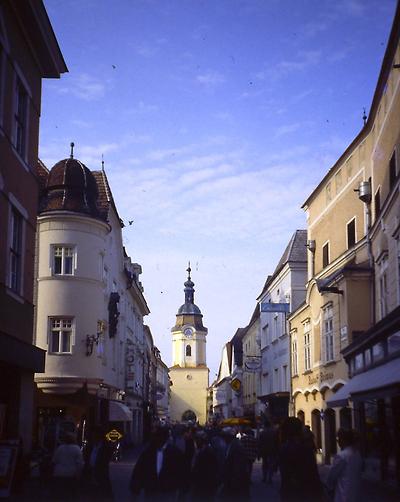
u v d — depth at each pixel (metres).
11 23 17.41
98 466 13.22
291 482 8.84
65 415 33.22
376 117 26.08
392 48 21.73
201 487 11.92
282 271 44.44
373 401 22.97
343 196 31.73
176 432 15.24
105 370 38.12
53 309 33.44
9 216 17.45
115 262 42.94
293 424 9.18
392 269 22.22
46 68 20.50
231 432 12.98
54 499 13.16
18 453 16.17
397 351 18.95
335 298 28.98
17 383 18.31
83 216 34.19
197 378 135.00
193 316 138.00
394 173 23.03
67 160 35.56
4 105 16.98
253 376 59.03
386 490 19.02
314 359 33.69
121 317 46.56
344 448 9.27
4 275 17.09
